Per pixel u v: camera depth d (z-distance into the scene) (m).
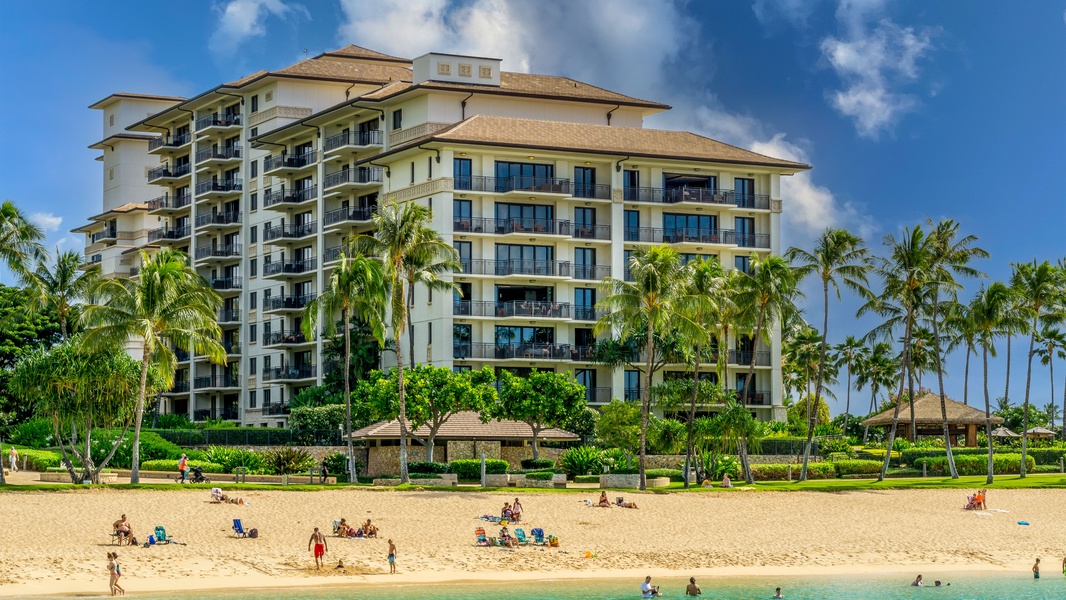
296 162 123.62
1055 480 93.75
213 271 136.00
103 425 77.81
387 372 104.44
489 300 108.25
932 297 97.69
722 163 116.06
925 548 66.50
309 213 123.44
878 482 92.12
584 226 112.00
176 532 60.44
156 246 143.62
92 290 74.62
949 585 56.56
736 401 90.56
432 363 106.31
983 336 96.75
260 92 130.25
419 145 106.81
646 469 96.81
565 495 76.94
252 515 65.38
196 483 76.56
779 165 118.50
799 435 117.50
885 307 96.25
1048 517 76.31
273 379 121.56
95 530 59.66
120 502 66.62
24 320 117.19
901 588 55.66
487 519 67.31
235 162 133.62
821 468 99.31
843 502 79.44
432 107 114.25
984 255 96.44
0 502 64.81
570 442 100.19
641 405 90.00
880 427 137.25
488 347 106.75
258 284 128.75
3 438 104.81
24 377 73.62
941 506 79.12
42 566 52.66
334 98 128.75
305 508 67.94
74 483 73.12
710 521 70.94
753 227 119.25
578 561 59.78
